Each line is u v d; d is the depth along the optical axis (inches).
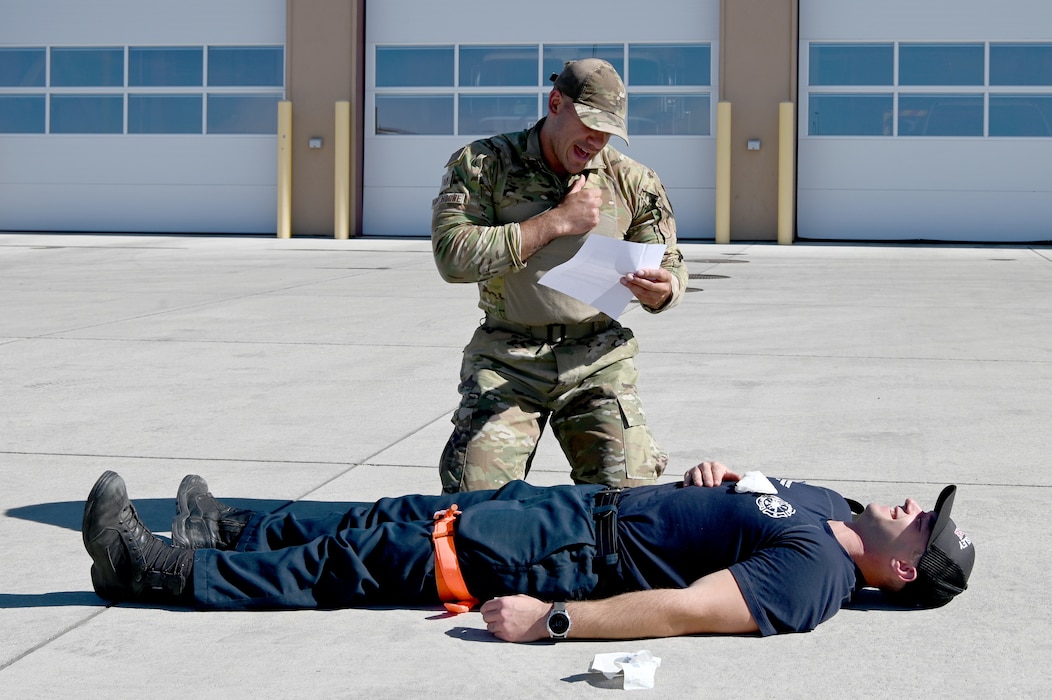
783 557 128.6
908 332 375.6
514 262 155.4
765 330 379.6
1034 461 211.3
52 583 148.2
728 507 132.7
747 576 127.6
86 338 358.0
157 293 486.9
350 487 195.2
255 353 333.4
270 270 601.3
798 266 642.2
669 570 132.4
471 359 166.1
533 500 139.2
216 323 392.8
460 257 156.3
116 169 941.2
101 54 936.3
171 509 182.9
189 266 626.2
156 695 114.3
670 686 116.0
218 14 920.9
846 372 303.3
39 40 942.4
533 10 891.4
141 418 248.7
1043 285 530.0
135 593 138.5
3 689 115.6
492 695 113.9
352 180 911.0
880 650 125.6
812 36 862.5
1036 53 844.6
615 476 160.9
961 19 847.1
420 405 263.0
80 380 291.4
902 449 220.4
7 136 952.9
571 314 162.7
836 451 218.7
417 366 313.0
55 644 127.7
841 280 556.1
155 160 936.3
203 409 258.1
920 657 123.7
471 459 158.4
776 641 128.0
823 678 118.0
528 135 164.6
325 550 137.5
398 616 136.3
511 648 126.6
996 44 847.7
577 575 132.5
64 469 207.3
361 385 286.7
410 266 628.4
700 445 223.3
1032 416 249.9
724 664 121.6
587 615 125.3
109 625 133.5
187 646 127.1
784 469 205.5
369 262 657.0
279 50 917.8
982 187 855.7
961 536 136.7
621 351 166.7
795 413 252.7
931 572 134.4
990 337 365.1
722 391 277.4
